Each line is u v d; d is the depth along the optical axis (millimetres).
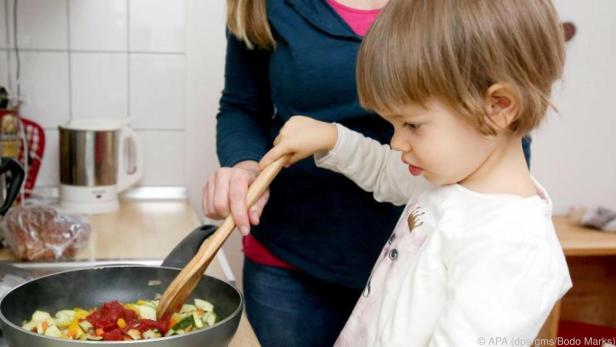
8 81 1567
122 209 1570
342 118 973
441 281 703
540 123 695
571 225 1926
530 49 646
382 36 688
